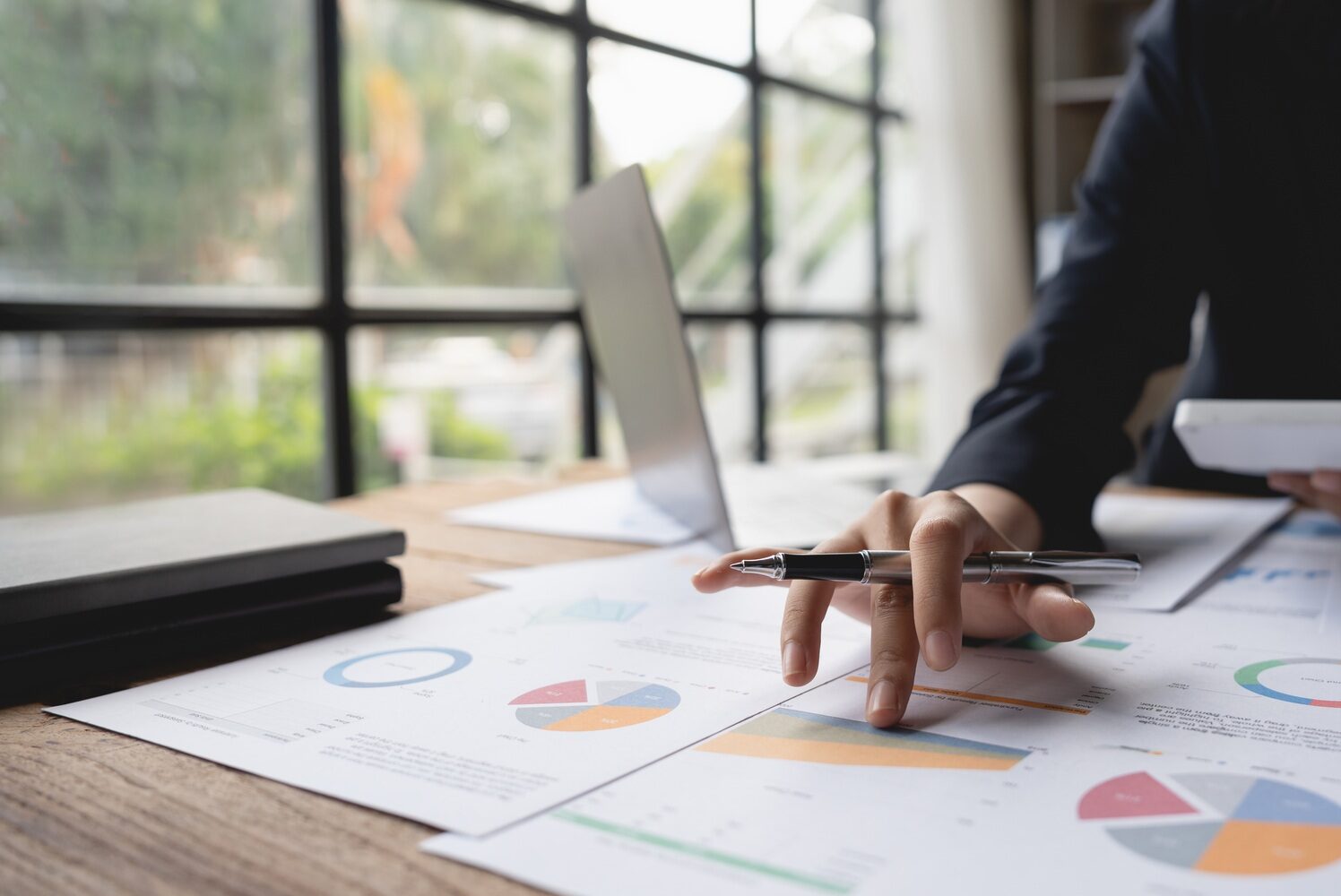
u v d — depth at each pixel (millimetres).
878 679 391
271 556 514
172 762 359
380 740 373
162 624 479
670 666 454
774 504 865
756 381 3164
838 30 3482
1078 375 720
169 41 2189
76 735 388
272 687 438
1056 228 3254
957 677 431
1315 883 258
